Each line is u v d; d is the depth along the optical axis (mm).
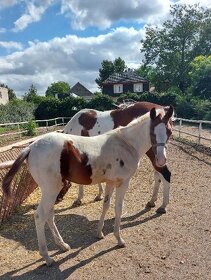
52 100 34875
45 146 4414
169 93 35375
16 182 6434
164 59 50281
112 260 4633
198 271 4285
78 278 4234
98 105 34562
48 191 4438
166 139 4895
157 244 5066
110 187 5172
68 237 5453
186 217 6109
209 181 8508
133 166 5078
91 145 4715
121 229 5684
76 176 4590
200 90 33250
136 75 56469
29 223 6098
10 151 8133
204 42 49438
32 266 4578
